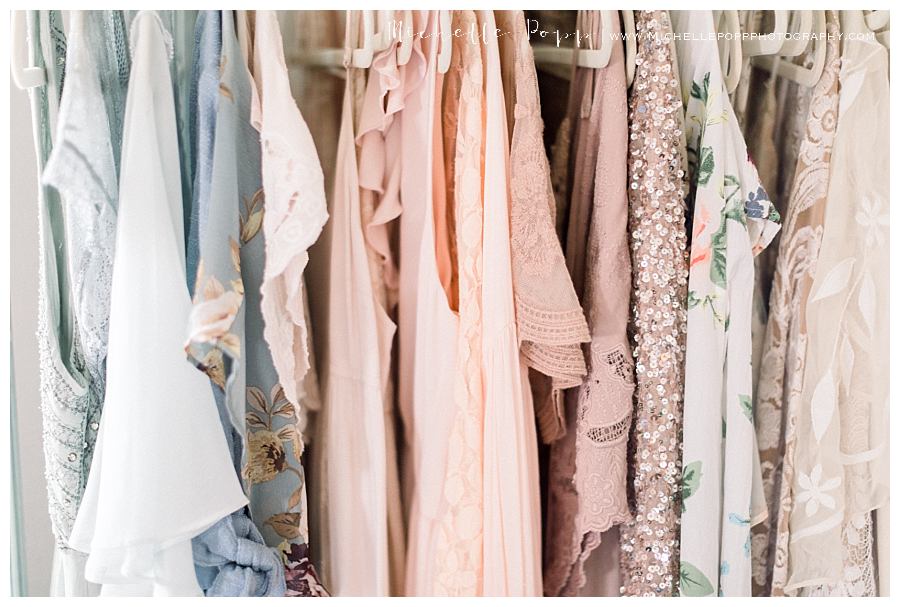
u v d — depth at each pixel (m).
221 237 0.62
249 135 0.67
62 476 0.67
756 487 0.76
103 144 0.62
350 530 0.75
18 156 0.84
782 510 0.78
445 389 0.74
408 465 0.80
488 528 0.72
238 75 0.65
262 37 0.65
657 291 0.72
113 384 0.63
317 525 0.80
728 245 0.71
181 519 0.63
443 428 0.74
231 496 0.65
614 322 0.72
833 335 0.76
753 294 0.77
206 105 0.64
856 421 0.78
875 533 0.81
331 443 0.75
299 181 0.61
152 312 0.63
